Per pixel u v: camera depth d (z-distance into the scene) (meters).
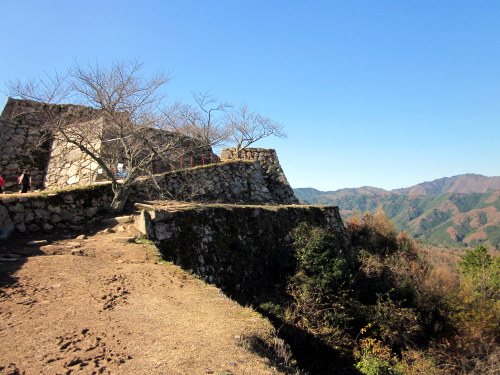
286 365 3.97
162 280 6.17
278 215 15.36
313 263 13.32
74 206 10.09
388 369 10.39
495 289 20.20
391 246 24.66
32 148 16.53
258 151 24.19
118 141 14.20
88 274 6.13
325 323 11.47
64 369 3.16
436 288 16.86
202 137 19.73
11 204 8.45
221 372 3.24
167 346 3.72
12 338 3.71
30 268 6.16
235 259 12.08
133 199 12.95
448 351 13.75
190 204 12.89
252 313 4.94
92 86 11.27
